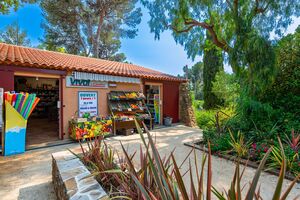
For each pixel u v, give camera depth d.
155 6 7.04
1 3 8.13
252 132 4.51
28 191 2.72
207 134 5.09
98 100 6.43
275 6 5.54
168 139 5.98
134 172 1.76
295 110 4.93
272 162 3.48
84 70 5.82
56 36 14.57
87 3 13.50
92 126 5.61
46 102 10.74
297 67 5.21
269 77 4.86
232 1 5.92
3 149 4.25
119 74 6.68
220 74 10.61
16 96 4.30
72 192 1.80
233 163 3.84
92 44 15.38
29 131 6.76
